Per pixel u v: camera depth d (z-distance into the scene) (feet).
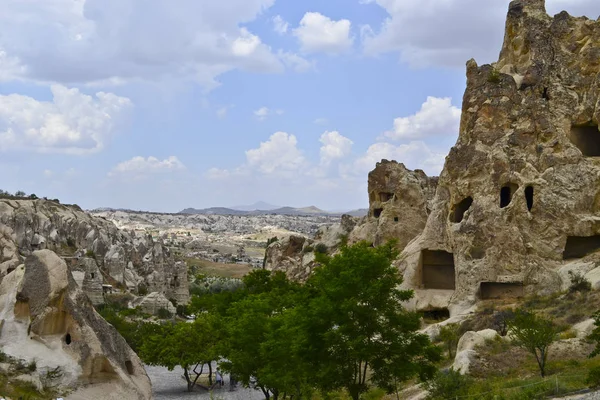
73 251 327.67
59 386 79.20
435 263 185.88
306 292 139.03
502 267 164.04
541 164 171.01
